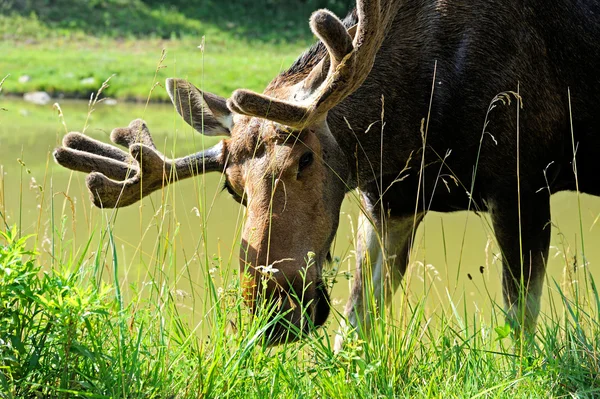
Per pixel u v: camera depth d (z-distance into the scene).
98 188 12.07
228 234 20.66
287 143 11.32
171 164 12.03
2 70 50.78
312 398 10.74
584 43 13.72
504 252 13.62
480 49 13.13
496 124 13.16
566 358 11.49
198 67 51.81
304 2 72.38
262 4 71.81
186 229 21.25
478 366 11.53
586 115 13.98
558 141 13.76
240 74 50.72
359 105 12.91
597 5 13.85
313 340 11.02
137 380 9.91
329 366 10.88
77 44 59.50
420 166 13.47
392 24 13.30
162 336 10.73
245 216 11.45
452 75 13.16
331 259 11.98
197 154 12.01
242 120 11.79
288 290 10.95
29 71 50.50
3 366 9.44
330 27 10.95
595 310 13.55
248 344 10.31
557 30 13.62
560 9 13.62
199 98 12.58
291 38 65.94
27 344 9.78
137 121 13.10
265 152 11.35
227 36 64.69
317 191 11.49
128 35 62.84
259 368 10.66
